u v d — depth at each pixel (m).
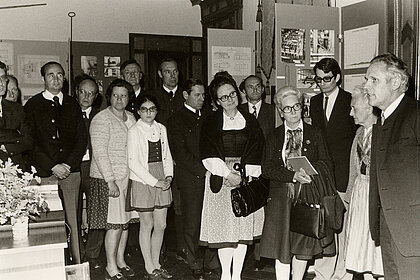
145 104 4.57
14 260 2.69
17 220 2.85
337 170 4.26
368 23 5.19
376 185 3.12
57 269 2.78
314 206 3.55
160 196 4.56
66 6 8.48
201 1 9.02
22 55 8.06
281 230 3.68
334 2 5.78
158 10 9.01
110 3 8.70
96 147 4.47
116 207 4.50
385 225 3.05
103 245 6.10
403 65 2.95
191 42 9.03
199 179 4.73
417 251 2.79
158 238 4.70
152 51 8.82
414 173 2.79
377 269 3.46
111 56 8.70
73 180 4.86
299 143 3.73
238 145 3.98
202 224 4.03
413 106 2.89
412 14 4.58
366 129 3.61
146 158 4.57
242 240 3.97
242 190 3.76
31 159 4.74
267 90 6.86
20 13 8.25
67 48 8.28
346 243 3.79
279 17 5.36
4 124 4.23
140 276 4.91
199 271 4.81
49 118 4.76
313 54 5.51
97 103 6.20
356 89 3.61
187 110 4.79
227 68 6.85
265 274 4.90
